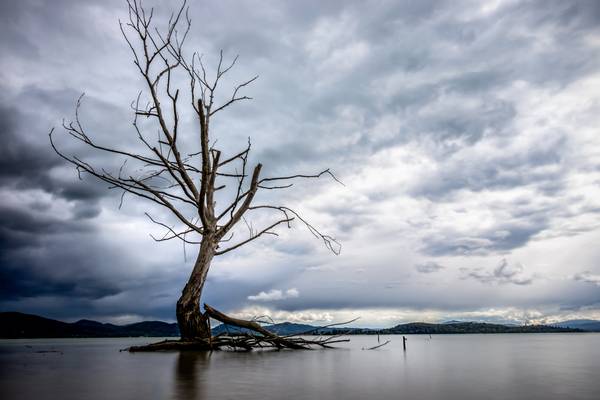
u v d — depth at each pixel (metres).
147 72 16.02
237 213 17.75
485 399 4.67
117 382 6.25
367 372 7.92
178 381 6.34
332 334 19.75
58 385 5.93
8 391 5.35
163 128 16.28
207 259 16.22
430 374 7.53
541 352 17.08
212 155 17.98
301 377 6.93
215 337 16.27
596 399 4.68
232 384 5.98
